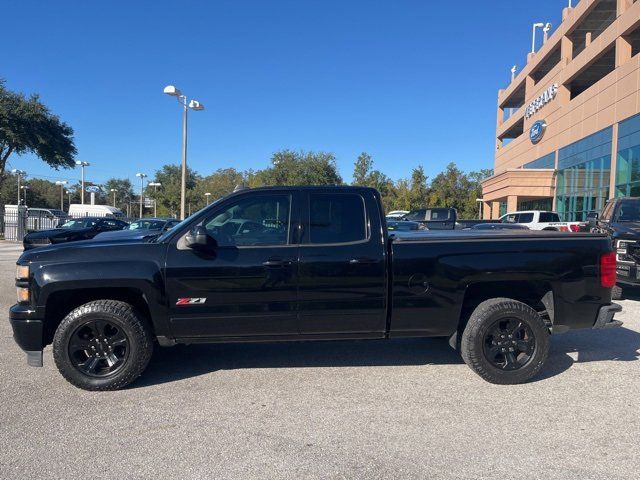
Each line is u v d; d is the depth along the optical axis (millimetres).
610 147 29203
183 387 4793
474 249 4840
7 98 30844
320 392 4660
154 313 4648
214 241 4684
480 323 4777
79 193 98188
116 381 4645
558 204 37656
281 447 3590
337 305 4770
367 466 3330
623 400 4473
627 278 8953
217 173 70750
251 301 4703
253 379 5020
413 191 56500
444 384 4875
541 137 41719
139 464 3354
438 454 3490
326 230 4828
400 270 4777
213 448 3572
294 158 46406
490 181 46812
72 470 3277
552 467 3316
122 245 4754
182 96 22797
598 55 31281
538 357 4848
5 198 78812
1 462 3377
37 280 4562
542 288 5113
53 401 4434
